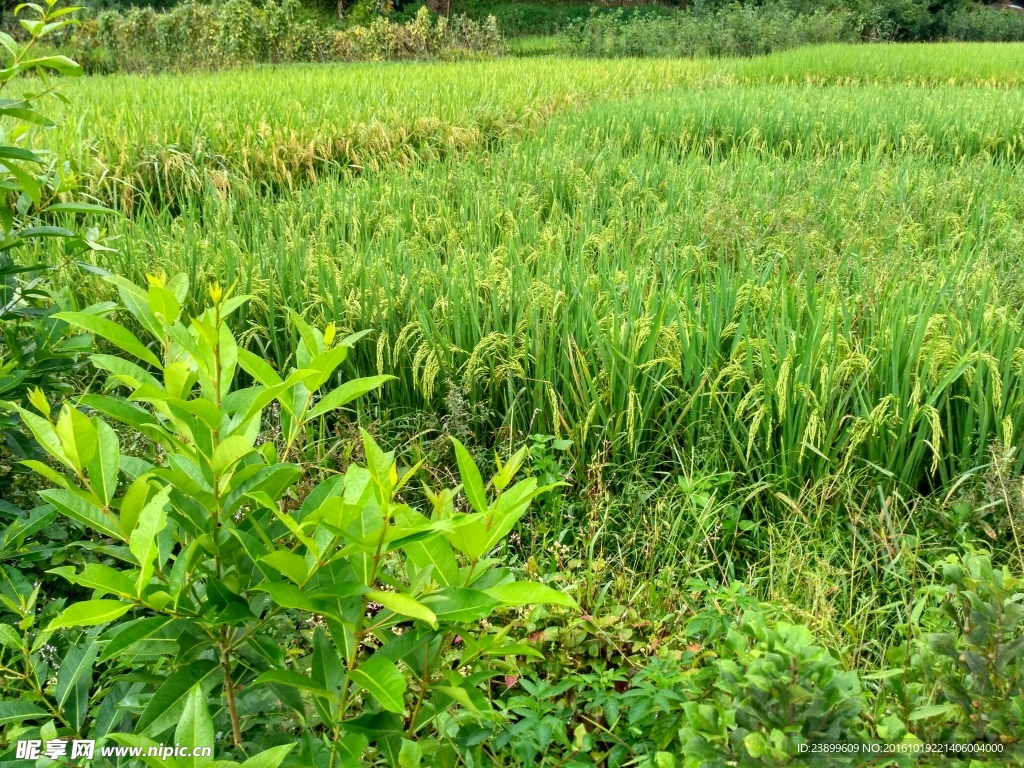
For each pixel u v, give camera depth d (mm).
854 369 3920
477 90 12680
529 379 4141
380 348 3957
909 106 11164
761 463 3768
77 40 22141
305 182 8812
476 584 1665
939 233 6238
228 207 6570
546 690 2295
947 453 3855
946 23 35594
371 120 9758
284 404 1729
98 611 1400
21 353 2693
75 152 7793
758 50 26844
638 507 3574
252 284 4715
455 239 5738
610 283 4613
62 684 1814
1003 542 3391
